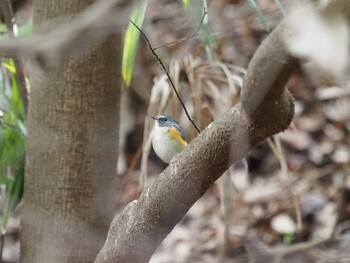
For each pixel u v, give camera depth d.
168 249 5.86
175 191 4.27
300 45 3.73
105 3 4.16
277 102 4.12
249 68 4.09
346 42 3.69
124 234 4.37
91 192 4.73
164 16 5.86
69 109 4.70
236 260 5.66
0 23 4.84
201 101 5.30
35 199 4.75
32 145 4.74
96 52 4.67
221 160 4.23
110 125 4.73
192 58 5.38
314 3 3.91
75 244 4.73
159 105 5.42
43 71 4.62
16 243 5.72
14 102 4.92
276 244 5.82
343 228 5.84
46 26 4.54
